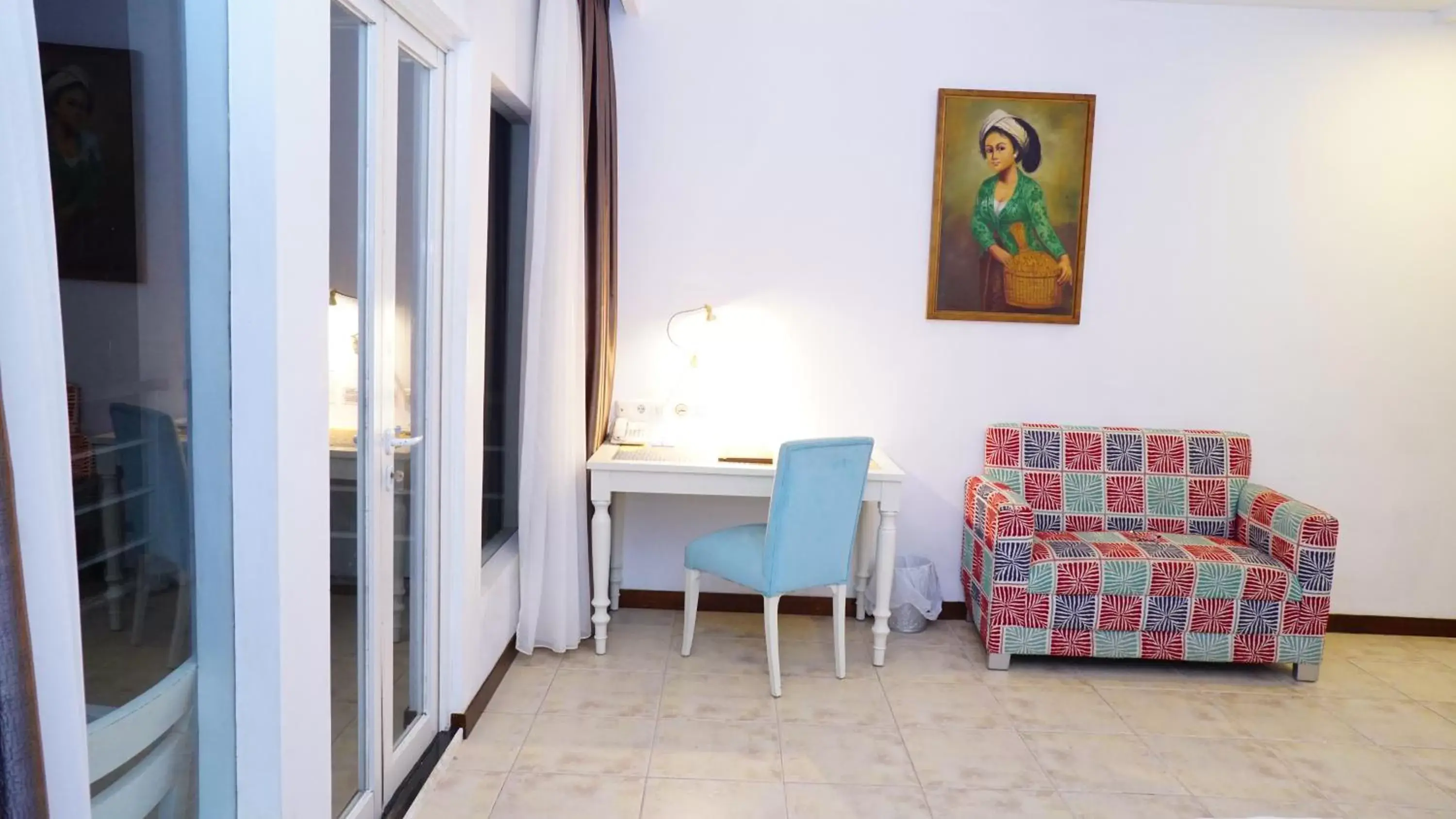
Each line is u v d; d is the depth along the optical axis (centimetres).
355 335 207
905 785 261
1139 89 385
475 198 263
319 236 167
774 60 384
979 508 370
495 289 338
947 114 383
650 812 242
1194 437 387
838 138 387
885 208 389
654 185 389
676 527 402
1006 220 388
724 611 404
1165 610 339
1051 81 385
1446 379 397
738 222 390
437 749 263
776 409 398
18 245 94
